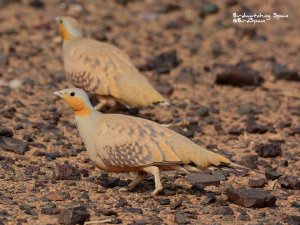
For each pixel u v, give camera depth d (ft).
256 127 61.46
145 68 77.00
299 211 45.50
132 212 43.68
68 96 46.50
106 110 64.49
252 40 90.84
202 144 58.18
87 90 60.54
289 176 50.98
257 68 80.23
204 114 65.26
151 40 87.81
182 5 101.50
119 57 61.11
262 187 49.60
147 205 45.06
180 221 42.34
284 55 85.76
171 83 74.08
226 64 80.79
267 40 91.15
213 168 45.01
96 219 42.39
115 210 43.86
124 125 45.83
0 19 89.97
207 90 72.74
